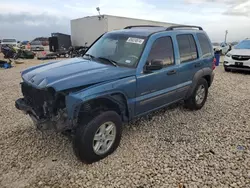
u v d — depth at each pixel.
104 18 19.89
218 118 4.92
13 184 2.77
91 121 3.02
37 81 3.10
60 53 21.86
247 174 2.95
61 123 2.91
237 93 7.05
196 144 3.75
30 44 32.91
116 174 2.96
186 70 4.60
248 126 4.50
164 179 2.86
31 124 4.47
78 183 2.79
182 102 5.86
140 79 3.59
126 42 4.00
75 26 23.64
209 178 2.88
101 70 3.37
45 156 3.37
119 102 3.41
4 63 14.20
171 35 4.32
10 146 3.63
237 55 10.55
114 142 3.41
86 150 3.02
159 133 4.16
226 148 3.62
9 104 5.75
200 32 5.30
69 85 2.85
